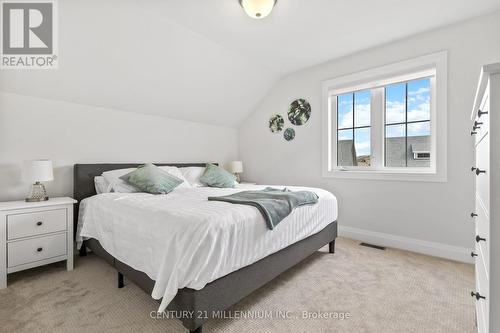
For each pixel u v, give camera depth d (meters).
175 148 3.75
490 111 0.71
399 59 2.75
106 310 1.64
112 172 2.74
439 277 2.08
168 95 3.27
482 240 0.96
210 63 3.07
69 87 2.57
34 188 2.32
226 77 3.40
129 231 1.74
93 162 2.90
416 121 2.80
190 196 2.35
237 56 3.12
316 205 2.32
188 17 2.31
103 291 1.89
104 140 2.99
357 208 3.11
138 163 3.31
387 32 2.58
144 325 1.49
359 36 2.66
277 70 3.59
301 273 2.17
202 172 3.51
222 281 1.40
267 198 1.99
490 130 0.71
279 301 1.74
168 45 2.62
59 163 2.65
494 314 0.71
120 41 2.39
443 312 1.61
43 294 1.84
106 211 2.06
